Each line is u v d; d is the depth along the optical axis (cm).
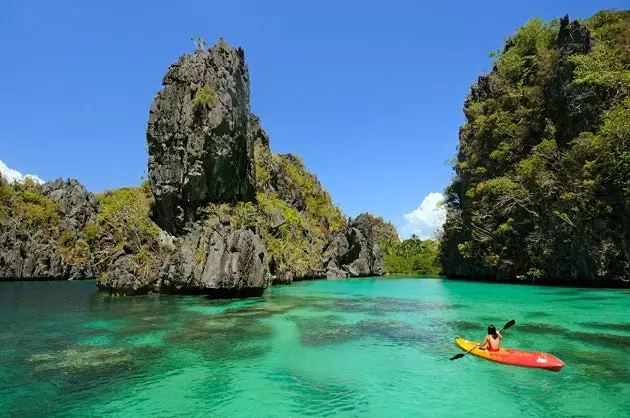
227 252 3300
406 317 2431
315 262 6600
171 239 4200
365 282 5541
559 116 4575
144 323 2253
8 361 1530
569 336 1842
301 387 1262
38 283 6544
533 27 5381
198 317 2439
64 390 1238
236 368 1445
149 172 4522
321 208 9194
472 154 5828
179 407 1111
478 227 5128
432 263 8175
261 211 5691
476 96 6562
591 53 4247
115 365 1480
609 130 3606
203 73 4541
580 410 1077
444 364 1481
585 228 3938
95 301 3400
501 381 1297
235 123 4703
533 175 4388
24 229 7700
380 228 11325
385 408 1101
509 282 4975
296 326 2156
